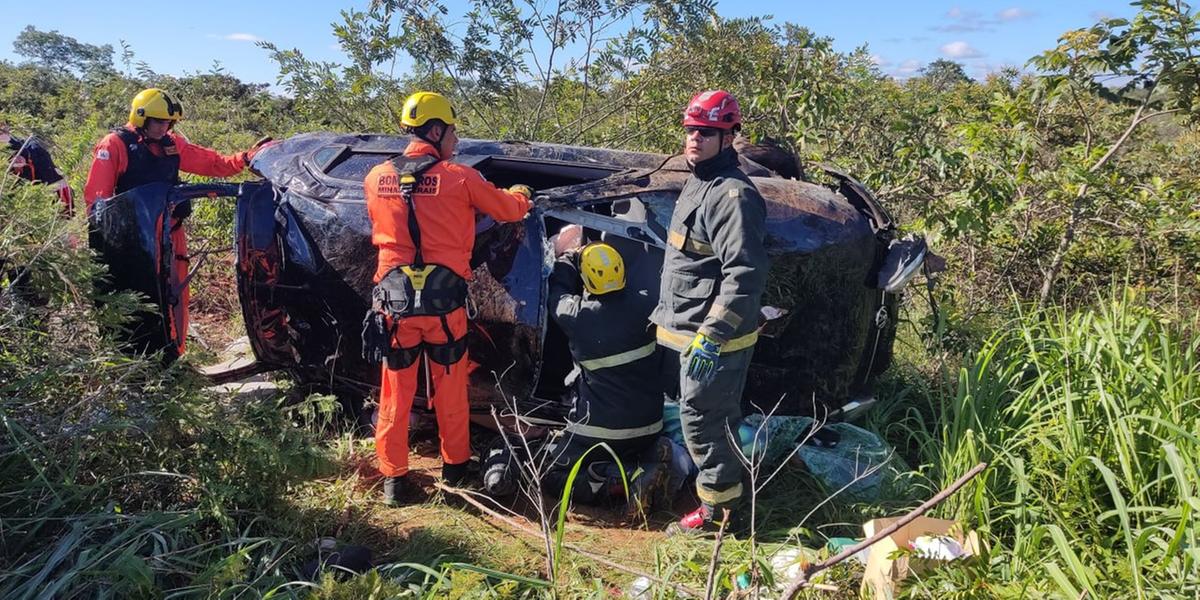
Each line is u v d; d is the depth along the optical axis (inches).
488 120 298.2
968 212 201.2
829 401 139.2
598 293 125.3
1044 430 126.0
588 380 130.5
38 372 108.5
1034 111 217.8
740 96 270.8
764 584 97.1
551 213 134.6
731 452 118.0
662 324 119.0
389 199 125.0
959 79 345.1
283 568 109.7
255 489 116.9
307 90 278.1
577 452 132.5
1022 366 157.2
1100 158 217.0
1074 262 224.8
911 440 158.6
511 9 277.3
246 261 143.8
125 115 389.4
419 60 282.8
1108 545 110.1
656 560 111.0
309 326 150.5
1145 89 204.1
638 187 138.3
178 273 161.3
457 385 132.4
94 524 101.4
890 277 138.1
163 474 109.9
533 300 131.3
